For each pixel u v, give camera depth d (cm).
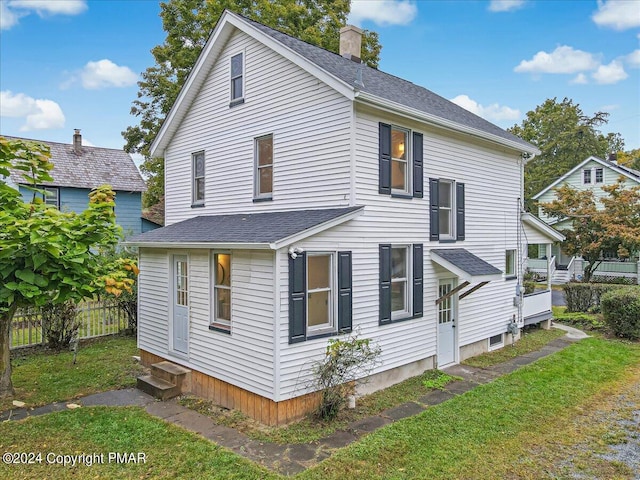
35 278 648
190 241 811
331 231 750
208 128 1116
